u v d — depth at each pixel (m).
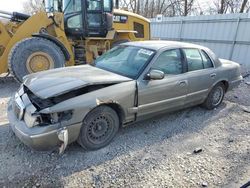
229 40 12.33
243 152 3.65
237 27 11.83
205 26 13.56
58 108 2.95
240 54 11.90
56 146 3.04
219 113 5.23
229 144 3.89
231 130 4.43
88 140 3.36
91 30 7.87
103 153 3.42
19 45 6.28
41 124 2.92
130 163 3.23
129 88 3.57
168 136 4.04
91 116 3.29
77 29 7.79
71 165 3.11
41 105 3.04
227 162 3.37
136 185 2.81
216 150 3.69
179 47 4.45
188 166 3.23
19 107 3.19
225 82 5.39
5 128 3.96
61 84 3.25
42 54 6.54
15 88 6.62
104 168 3.09
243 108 5.61
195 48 4.78
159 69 4.00
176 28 15.66
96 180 2.87
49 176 2.89
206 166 3.25
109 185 2.80
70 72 3.80
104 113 3.42
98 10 7.81
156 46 4.25
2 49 6.69
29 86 3.37
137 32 9.58
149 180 2.91
